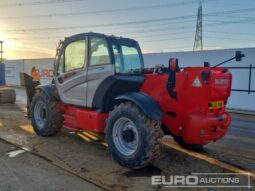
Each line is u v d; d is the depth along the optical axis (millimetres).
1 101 10977
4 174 3914
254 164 4633
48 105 5750
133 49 5289
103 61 4781
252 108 12758
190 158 4801
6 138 5695
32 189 3488
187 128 4148
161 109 4258
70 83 5395
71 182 3709
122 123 4367
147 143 3986
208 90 4027
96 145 5363
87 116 5020
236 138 6578
